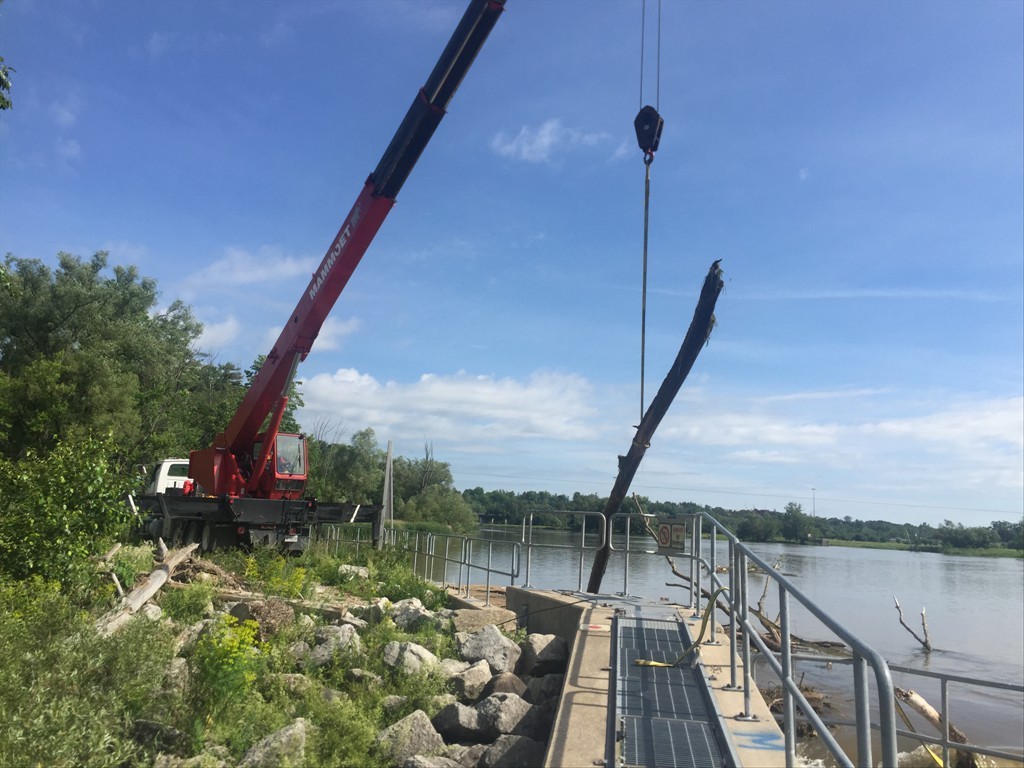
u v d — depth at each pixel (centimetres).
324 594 1211
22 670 647
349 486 5447
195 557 1333
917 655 2092
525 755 652
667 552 1008
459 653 910
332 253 1437
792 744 430
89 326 4609
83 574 1015
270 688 791
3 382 3594
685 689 642
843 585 3984
